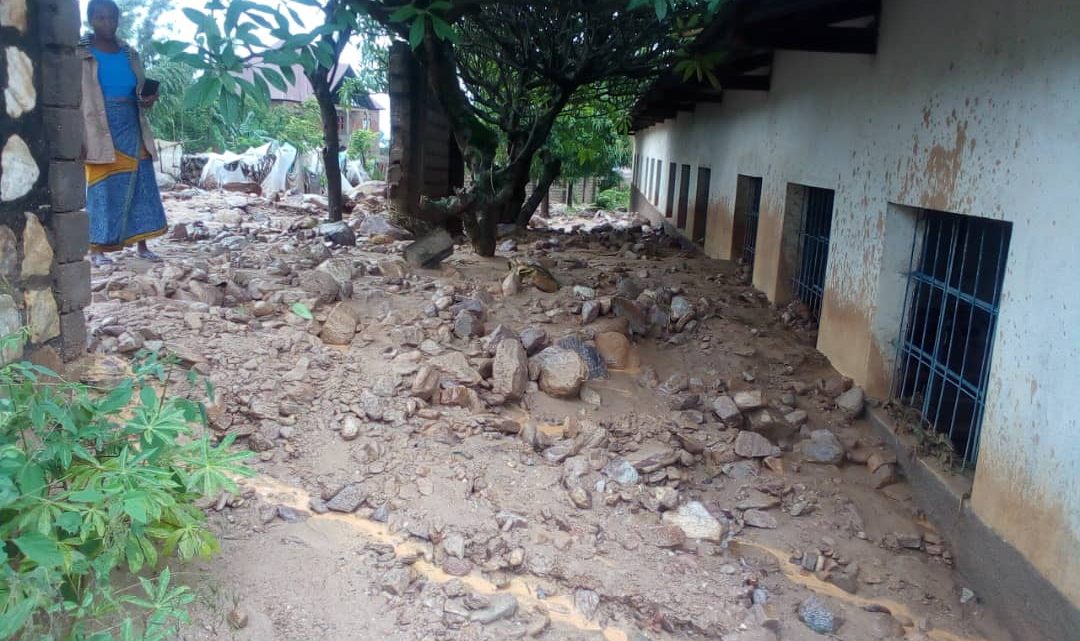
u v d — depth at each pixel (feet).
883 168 16.85
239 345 14.98
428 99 31.94
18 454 8.02
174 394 12.80
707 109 37.88
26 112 11.46
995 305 13.29
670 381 17.49
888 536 13.23
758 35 17.70
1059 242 10.60
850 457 15.43
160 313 15.66
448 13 19.27
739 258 31.89
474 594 10.30
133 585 9.14
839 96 19.69
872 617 11.30
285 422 13.14
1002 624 11.30
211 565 9.98
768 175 26.08
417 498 11.92
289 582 10.05
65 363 12.49
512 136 30.58
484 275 23.48
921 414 15.51
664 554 11.89
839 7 17.34
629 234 43.65
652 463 13.91
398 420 13.73
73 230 12.35
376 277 21.27
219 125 65.72
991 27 12.67
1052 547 10.29
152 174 20.20
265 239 27.78
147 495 8.09
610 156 69.10
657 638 10.31
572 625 10.28
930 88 14.76
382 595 10.16
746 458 14.93
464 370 15.55
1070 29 10.56
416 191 31.24
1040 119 11.20
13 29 11.12
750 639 10.37
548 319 19.36
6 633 6.74
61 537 8.29
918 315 16.62
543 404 15.70
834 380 18.02
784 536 13.00
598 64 25.96
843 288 18.71
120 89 18.58
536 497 12.55
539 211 63.72
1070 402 10.11
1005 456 11.57
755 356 19.38
